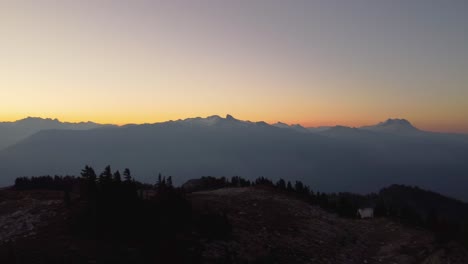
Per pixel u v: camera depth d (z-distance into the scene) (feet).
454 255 155.22
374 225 216.74
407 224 218.18
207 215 155.53
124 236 125.80
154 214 140.05
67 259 104.42
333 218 224.53
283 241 161.68
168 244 120.98
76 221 134.21
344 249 171.53
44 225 135.74
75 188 200.95
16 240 121.29
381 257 168.35
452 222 203.51
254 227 169.58
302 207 227.20
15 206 164.96
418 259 161.17
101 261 106.32
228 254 129.49
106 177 143.23
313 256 154.20
